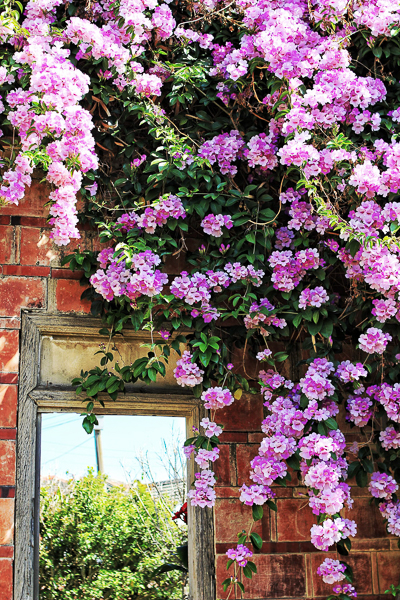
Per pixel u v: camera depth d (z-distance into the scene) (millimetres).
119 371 2391
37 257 2494
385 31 2641
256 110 2609
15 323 2404
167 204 2383
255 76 2615
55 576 5793
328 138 2439
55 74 2170
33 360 2391
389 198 2371
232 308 2652
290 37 2398
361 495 2633
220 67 2635
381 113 2705
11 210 2506
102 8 2646
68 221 2260
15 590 2156
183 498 5969
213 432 2342
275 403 2389
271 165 2531
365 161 2295
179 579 5785
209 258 2482
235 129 2645
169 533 5988
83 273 2523
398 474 2537
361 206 2346
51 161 2213
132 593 5738
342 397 2641
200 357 2338
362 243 2248
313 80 2660
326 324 2438
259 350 2646
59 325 2451
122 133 2629
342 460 2332
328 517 2203
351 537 2578
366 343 2336
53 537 5922
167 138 2457
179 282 2338
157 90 2521
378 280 2260
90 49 2443
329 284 2619
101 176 2592
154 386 2545
